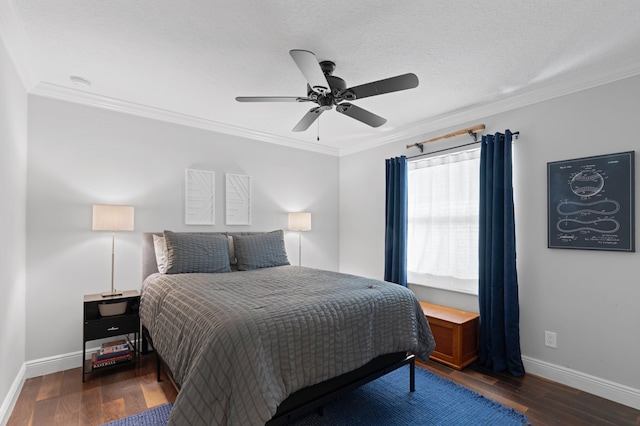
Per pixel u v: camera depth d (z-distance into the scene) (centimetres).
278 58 231
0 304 199
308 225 434
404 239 386
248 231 408
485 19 185
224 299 199
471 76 256
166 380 260
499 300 290
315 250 475
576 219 256
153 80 268
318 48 217
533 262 281
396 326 229
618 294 238
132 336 316
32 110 275
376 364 227
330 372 185
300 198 461
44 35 204
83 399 231
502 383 262
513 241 283
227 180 390
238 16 184
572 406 228
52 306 281
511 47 215
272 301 195
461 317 308
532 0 169
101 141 308
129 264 321
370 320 212
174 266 299
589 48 214
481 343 300
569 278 261
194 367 154
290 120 369
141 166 331
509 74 253
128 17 186
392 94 291
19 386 245
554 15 181
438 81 265
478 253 315
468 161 337
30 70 249
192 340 175
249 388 149
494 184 296
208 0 171
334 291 224
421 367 293
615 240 237
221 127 383
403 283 383
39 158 278
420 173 383
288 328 173
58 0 171
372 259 448
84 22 191
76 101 295
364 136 428
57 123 287
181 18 187
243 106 326
